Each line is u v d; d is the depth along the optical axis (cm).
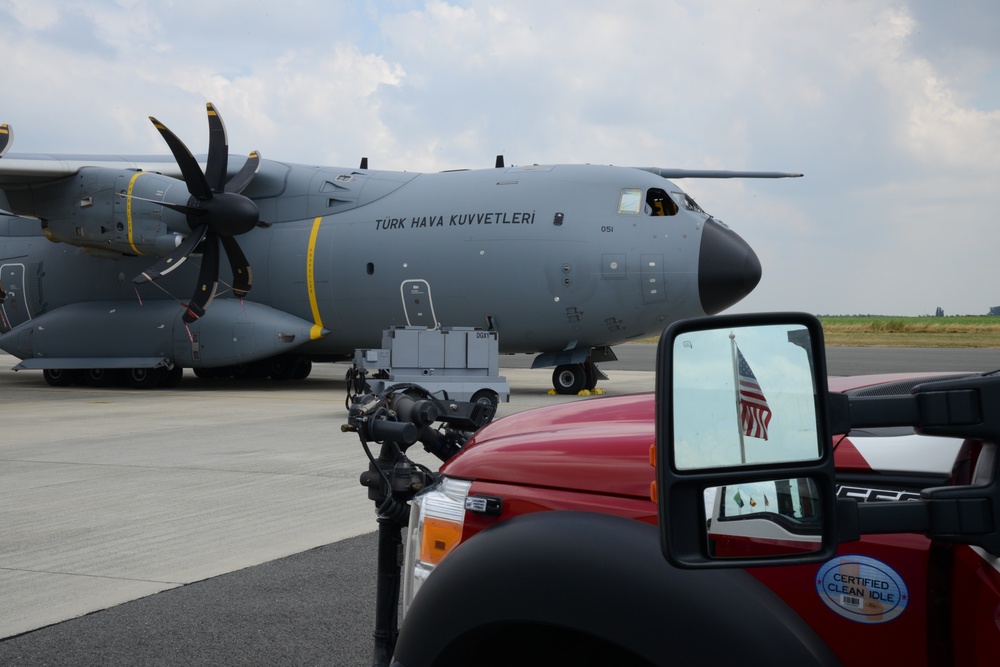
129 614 505
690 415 162
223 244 1834
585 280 1759
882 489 195
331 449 1132
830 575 188
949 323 9288
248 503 805
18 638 468
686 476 159
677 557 158
